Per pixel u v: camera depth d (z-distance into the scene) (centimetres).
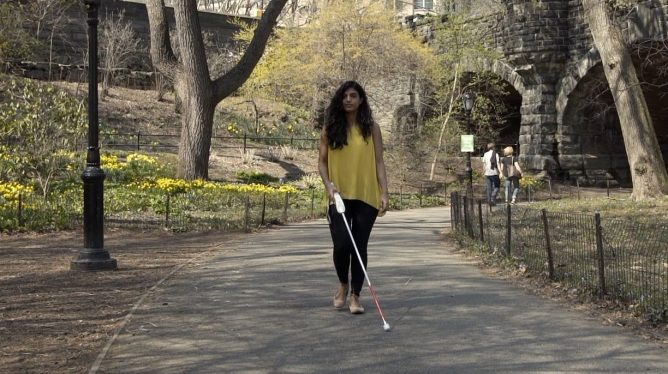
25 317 744
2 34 2925
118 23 3966
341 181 720
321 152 729
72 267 1066
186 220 1772
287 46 3597
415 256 1197
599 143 3791
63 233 1600
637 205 1986
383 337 654
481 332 673
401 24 4038
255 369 562
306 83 3591
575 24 3556
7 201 1766
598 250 806
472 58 3731
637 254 796
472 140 2827
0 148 2069
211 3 6072
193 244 1427
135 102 3700
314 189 2689
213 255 1235
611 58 2252
